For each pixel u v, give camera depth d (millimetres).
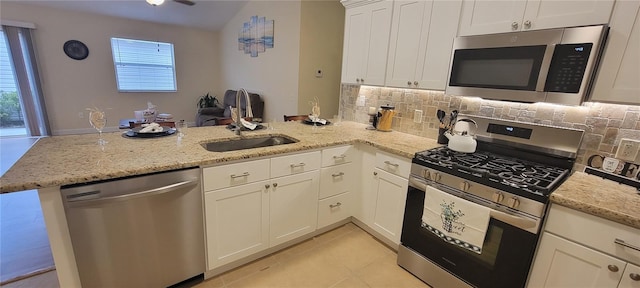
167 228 1544
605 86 1383
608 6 1322
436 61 2051
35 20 4891
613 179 1520
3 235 2229
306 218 2203
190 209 1593
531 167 1685
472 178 1562
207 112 5859
